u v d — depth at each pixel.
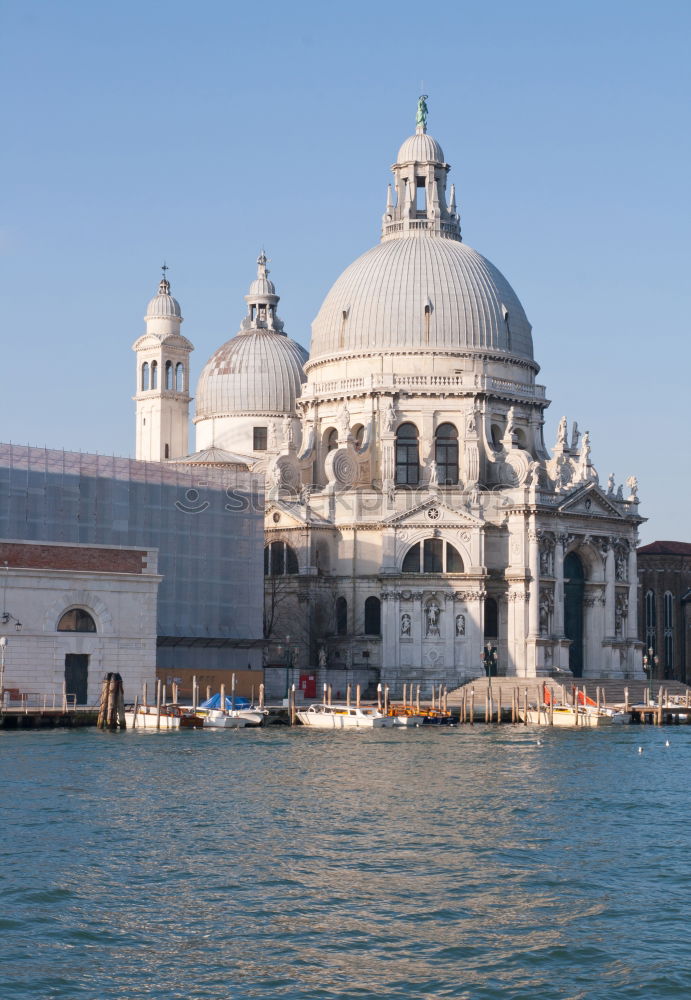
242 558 145.12
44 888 53.75
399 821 69.25
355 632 155.00
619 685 154.62
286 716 127.06
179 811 70.44
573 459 172.38
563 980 44.72
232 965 45.66
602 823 69.88
